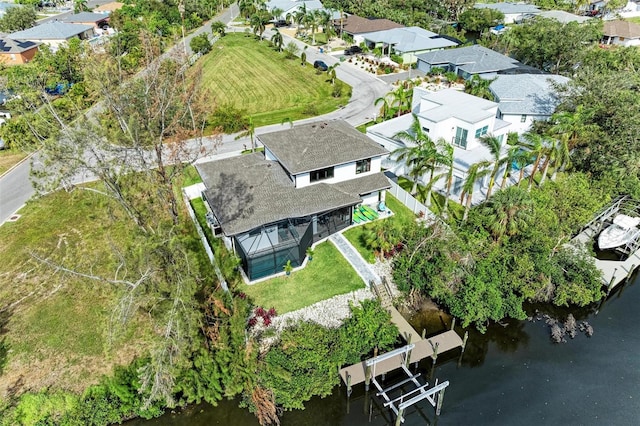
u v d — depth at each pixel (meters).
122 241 37.50
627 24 103.50
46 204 43.56
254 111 68.19
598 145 44.81
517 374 29.98
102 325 28.53
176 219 33.41
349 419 27.14
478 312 31.05
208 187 39.09
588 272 34.75
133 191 31.38
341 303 32.44
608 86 45.97
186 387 26.34
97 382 27.31
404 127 51.47
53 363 28.45
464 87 71.88
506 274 33.62
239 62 90.25
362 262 36.03
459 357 31.11
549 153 42.22
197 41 93.94
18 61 87.19
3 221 42.12
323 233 38.88
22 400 25.61
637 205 42.66
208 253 36.31
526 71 73.19
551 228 37.09
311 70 84.19
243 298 31.97
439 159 37.94
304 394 27.42
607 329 33.47
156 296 25.75
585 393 28.67
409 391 28.58
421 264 33.44
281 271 35.03
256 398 26.73
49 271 35.91
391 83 77.19
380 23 99.69
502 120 52.47
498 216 35.78
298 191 38.16
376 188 40.06
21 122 51.12
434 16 126.00
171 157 39.75
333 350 28.86
